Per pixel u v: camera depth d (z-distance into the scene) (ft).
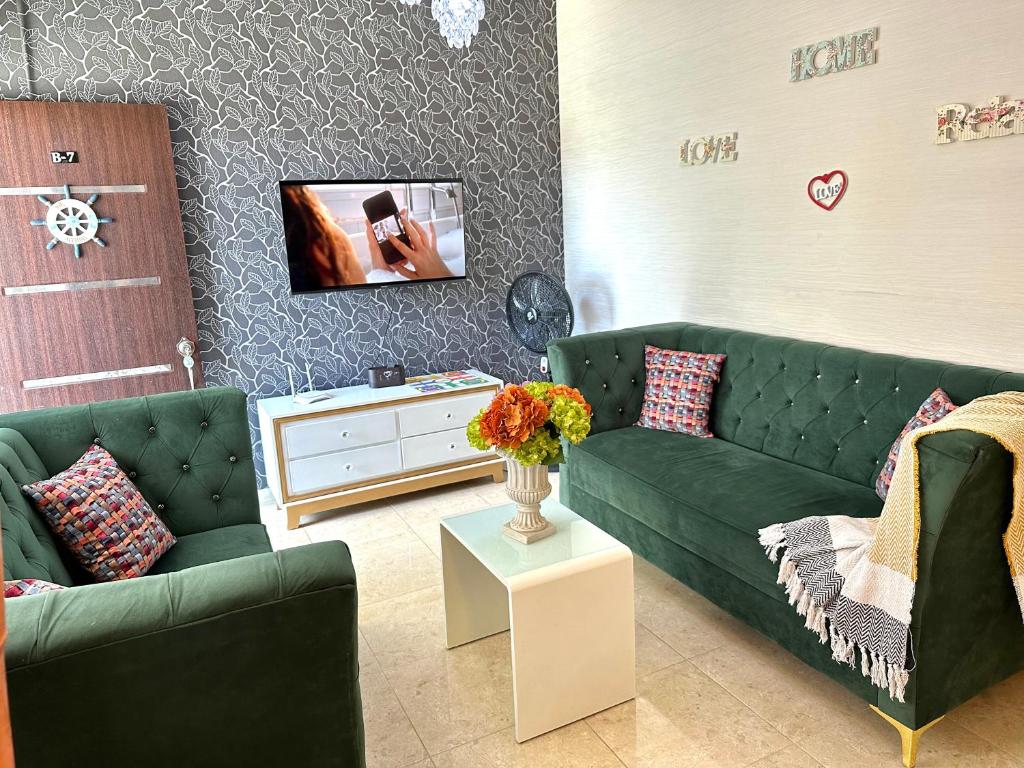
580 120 14.57
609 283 14.56
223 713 4.51
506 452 7.04
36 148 10.84
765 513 7.73
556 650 6.66
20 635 4.02
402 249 13.56
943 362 8.30
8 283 10.93
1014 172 7.56
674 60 11.95
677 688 7.31
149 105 11.43
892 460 7.78
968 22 7.74
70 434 7.93
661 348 11.81
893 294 9.00
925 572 5.69
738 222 11.22
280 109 12.53
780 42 10.02
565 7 14.49
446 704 7.22
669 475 9.13
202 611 4.28
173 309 12.00
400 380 13.35
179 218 11.85
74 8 11.03
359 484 12.40
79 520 6.72
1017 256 7.65
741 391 10.48
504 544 7.25
